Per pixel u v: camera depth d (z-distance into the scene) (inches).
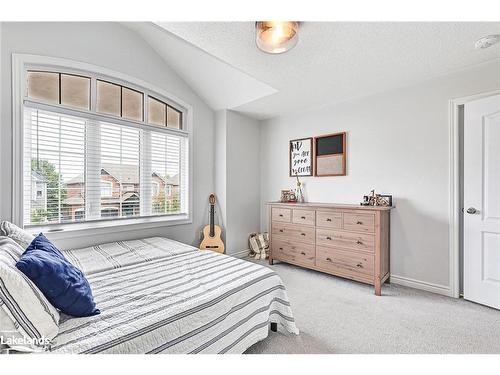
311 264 123.1
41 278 43.0
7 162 78.8
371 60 87.0
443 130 99.1
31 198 85.8
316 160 139.6
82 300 47.0
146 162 119.2
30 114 85.0
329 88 113.1
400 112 110.5
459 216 96.9
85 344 39.3
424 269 103.9
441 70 95.0
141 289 60.4
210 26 68.9
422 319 80.2
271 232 140.9
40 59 85.0
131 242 104.7
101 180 103.7
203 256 90.1
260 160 168.2
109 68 102.8
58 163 91.7
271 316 71.1
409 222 107.7
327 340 69.1
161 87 122.5
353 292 102.0
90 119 99.8
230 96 134.5
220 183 148.2
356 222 106.7
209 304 54.6
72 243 93.4
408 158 108.2
